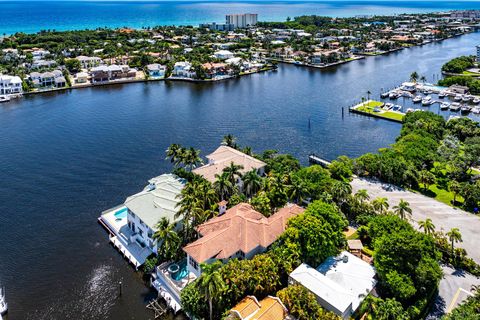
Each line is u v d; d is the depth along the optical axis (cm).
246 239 6500
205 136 13825
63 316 5988
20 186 9944
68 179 10369
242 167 8669
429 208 8781
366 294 5781
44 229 8162
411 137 11856
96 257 7325
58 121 15212
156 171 10931
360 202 8325
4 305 6034
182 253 6906
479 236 7644
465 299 5975
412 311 5438
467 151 11156
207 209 7494
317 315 5281
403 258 5859
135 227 7700
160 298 6297
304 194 8388
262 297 5825
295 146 13125
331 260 6500
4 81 18788
